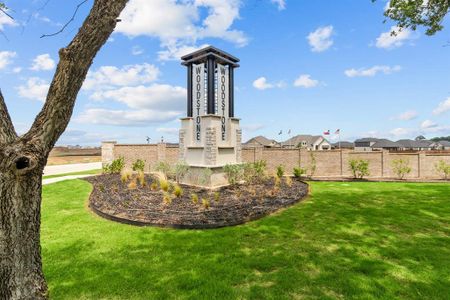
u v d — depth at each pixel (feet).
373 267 13.89
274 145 213.46
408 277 12.90
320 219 23.30
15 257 7.45
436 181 53.16
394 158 61.98
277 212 25.82
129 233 19.53
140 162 59.72
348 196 34.91
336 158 63.62
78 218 23.85
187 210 25.00
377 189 41.45
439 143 215.10
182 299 11.06
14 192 7.27
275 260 14.71
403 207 28.32
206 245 17.03
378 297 11.19
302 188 39.09
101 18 8.12
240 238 18.38
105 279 12.73
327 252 15.97
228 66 47.11
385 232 19.76
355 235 19.11
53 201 31.22
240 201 29.50
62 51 7.75
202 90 43.75
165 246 16.92
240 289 11.82
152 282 12.42
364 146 228.84
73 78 7.82
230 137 46.50
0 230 7.23
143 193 33.04
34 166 7.32
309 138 215.10
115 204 27.04
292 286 12.03
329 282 12.37
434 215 24.84
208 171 40.34
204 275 13.04
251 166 47.21
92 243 17.53
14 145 7.23
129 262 14.62
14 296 7.45
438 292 11.57
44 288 8.17
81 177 52.37
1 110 7.29
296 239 18.21
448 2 25.50
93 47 8.09
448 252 16.03
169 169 53.01
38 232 8.04
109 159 63.46
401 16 29.63
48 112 7.62
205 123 42.60
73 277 12.97
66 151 147.13
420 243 17.53
